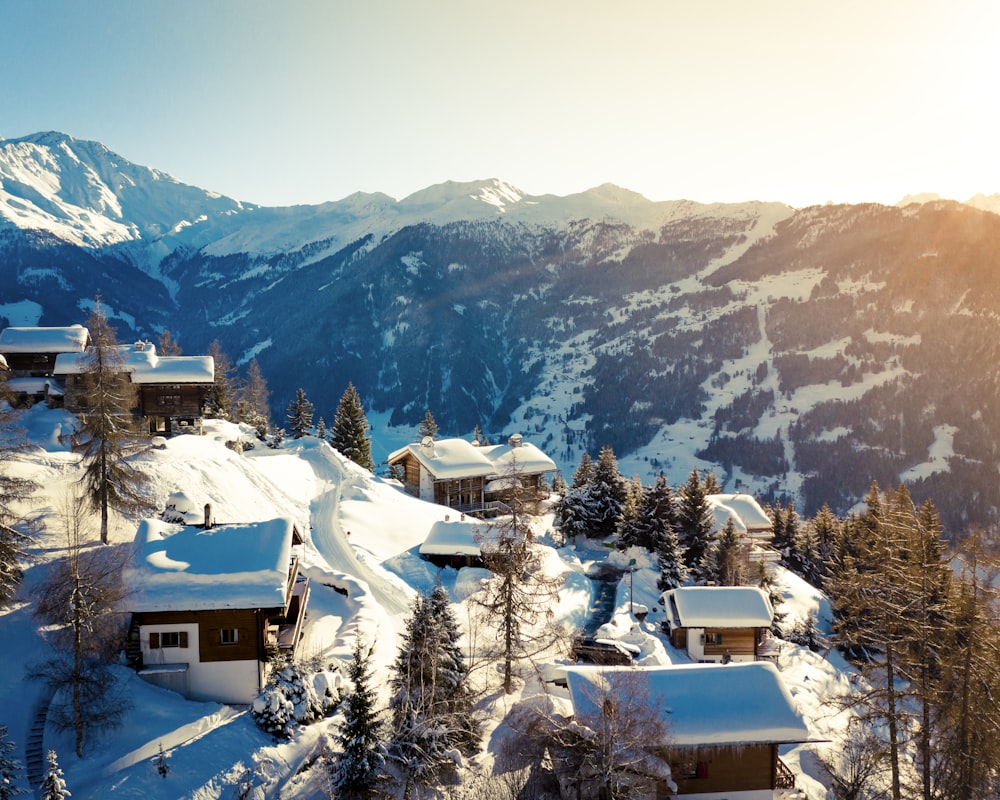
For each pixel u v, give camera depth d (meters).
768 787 33.91
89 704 30.84
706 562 71.81
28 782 28.34
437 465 86.25
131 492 45.66
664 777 31.12
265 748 30.91
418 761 29.55
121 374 46.69
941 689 31.28
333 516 69.81
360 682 29.64
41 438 66.25
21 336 81.31
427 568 61.41
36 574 40.34
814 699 49.06
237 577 35.41
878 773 38.34
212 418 104.38
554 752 31.75
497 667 42.34
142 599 33.75
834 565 80.31
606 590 68.25
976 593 30.47
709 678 34.91
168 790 28.08
